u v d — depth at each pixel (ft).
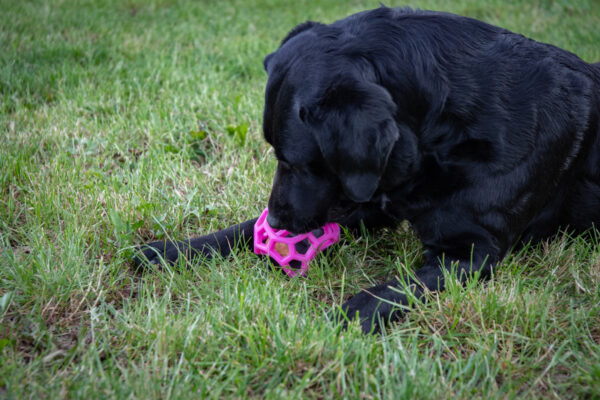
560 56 4.72
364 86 4.32
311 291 4.77
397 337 4.31
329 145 4.32
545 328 4.44
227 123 6.33
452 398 4.10
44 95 6.71
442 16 4.62
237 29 9.61
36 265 4.68
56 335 4.41
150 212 5.24
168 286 4.68
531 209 4.72
